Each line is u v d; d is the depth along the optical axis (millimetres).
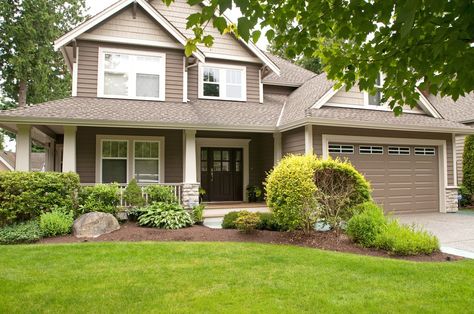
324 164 7988
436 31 2891
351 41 3984
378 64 3725
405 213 12695
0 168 23297
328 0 3340
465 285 4652
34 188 8516
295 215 7641
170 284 4680
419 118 13023
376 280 4848
